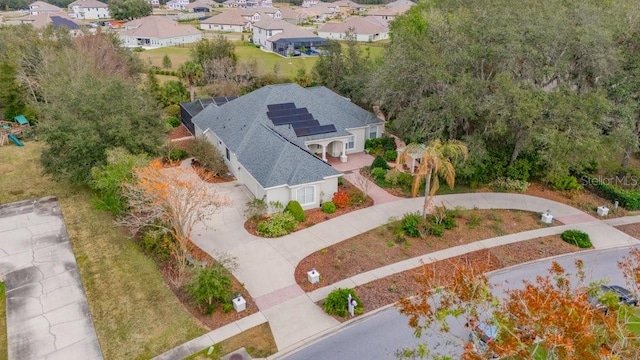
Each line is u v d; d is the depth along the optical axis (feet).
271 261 72.79
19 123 140.15
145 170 72.02
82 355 54.08
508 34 90.89
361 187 96.58
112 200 81.41
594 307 44.09
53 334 57.47
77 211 89.97
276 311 61.57
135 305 62.69
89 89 96.32
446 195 96.84
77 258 74.02
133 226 77.51
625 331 37.19
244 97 121.29
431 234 81.00
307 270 70.69
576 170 100.37
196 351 54.44
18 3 488.44
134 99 99.60
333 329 58.65
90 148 90.12
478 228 83.92
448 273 70.23
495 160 100.73
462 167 94.12
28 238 80.07
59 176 91.56
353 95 154.30
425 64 97.55
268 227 80.33
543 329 34.76
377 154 118.32
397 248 76.95
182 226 68.49
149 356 53.83
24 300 63.87
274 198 86.89
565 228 85.46
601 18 100.22
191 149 109.19
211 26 369.09
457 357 53.06
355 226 83.71
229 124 113.91
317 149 114.32
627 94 95.81
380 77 112.27
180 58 246.68
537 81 96.73
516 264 73.77
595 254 77.41
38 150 123.44
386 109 124.06
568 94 90.33
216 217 86.17
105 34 184.75
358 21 327.47
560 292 40.91
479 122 99.30
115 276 69.15
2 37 162.61
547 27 93.20
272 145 95.55
